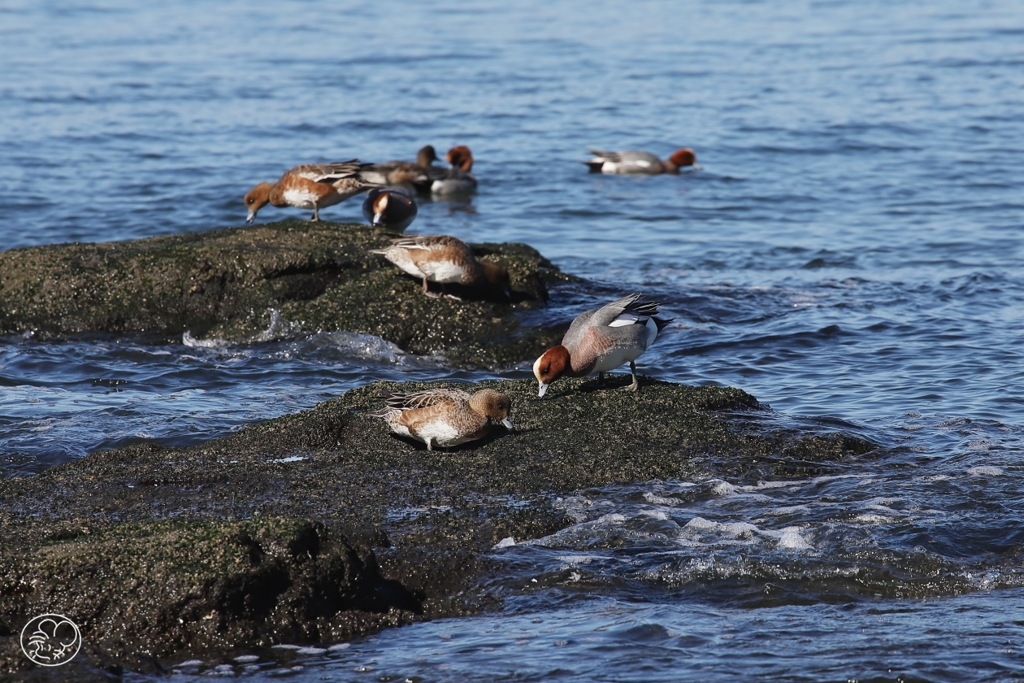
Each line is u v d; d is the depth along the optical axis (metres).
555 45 51.88
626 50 50.22
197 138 32.62
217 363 15.05
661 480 10.04
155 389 13.85
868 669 6.82
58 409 12.66
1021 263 19.83
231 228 18.14
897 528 8.88
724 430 11.04
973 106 36.41
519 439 10.79
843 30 55.44
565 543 8.84
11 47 50.09
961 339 15.43
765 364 14.72
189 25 58.81
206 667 7.12
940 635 7.28
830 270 19.95
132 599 7.40
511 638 7.44
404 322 15.79
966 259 20.27
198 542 7.62
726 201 26.14
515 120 36.31
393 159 30.94
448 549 8.64
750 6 66.06
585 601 7.98
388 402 10.62
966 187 26.44
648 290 17.95
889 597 7.99
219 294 16.33
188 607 7.36
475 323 15.85
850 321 16.47
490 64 46.53
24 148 30.50
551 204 26.44
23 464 10.79
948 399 12.95
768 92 39.91
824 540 8.73
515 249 17.97
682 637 7.33
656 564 8.41
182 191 26.39
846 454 10.76
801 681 6.71
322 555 7.82
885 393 13.28
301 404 12.95
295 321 15.83
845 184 27.34
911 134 32.72
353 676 6.98
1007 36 51.59
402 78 43.22
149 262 16.48
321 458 10.29
